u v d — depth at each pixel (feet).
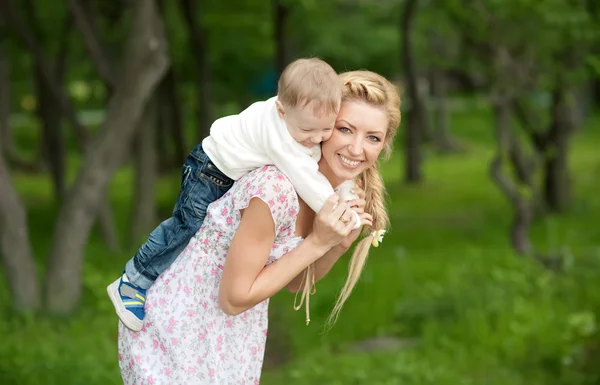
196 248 7.80
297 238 7.73
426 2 40.16
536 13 29.01
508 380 19.24
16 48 46.70
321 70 7.04
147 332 7.91
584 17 29.17
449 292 24.61
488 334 21.49
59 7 43.88
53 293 23.85
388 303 25.13
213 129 7.70
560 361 19.95
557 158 43.96
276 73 45.75
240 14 47.03
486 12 29.78
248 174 7.50
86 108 90.89
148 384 7.82
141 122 36.06
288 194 7.33
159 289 7.92
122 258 31.89
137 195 36.37
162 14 37.58
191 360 7.79
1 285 26.13
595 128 89.40
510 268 27.86
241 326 7.97
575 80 32.19
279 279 7.36
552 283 26.35
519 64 31.27
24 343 20.58
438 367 19.48
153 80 24.29
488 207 47.55
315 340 22.68
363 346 22.22
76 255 24.22
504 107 31.30
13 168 67.82
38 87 43.39
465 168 67.82
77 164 71.41
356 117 7.35
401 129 81.46
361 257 8.17
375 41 56.80
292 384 18.90
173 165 62.75
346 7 56.08
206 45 46.65
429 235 38.78
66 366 17.80
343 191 7.85
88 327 22.58
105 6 41.34
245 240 7.28
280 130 7.25
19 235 23.52
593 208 45.34
